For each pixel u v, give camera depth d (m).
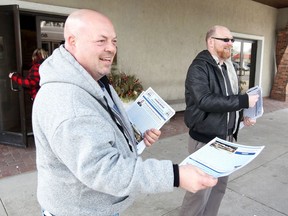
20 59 4.17
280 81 9.59
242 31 8.93
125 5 5.90
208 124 2.03
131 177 0.91
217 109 1.88
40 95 1.00
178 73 7.32
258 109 2.14
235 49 9.25
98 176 0.89
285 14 9.96
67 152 0.91
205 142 2.09
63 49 1.06
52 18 5.04
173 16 6.87
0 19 4.30
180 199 2.90
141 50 6.40
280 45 10.05
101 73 1.10
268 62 10.22
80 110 0.92
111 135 0.97
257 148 1.37
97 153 0.90
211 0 7.70
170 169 0.94
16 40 4.13
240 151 1.35
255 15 9.26
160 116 1.54
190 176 0.93
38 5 4.63
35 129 1.03
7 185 3.13
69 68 1.00
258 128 5.80
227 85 2.06
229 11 8.32
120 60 6.06
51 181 1.05
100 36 1.02
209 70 1.98
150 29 6.47
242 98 1.85
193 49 7.53
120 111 1.35
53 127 0.92
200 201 2.04
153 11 6.44
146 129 1.50
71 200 1.06
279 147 4.61
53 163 1.04
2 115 4.54
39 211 2.61
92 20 1.02
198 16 7.45
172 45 7.02
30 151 4.28
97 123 0.94
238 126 2.25
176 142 4.80
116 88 5.08
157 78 6.88
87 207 1.07
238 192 3.05
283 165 3.83
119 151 1.03
